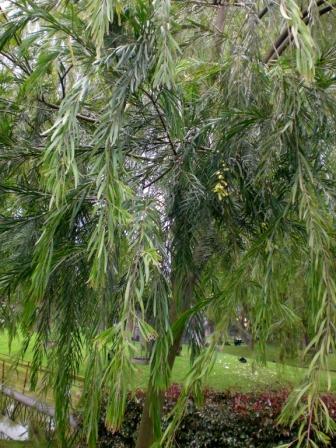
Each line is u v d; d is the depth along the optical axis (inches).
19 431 124.4
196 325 66.4
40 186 56.2
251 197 62.0
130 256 40.8
